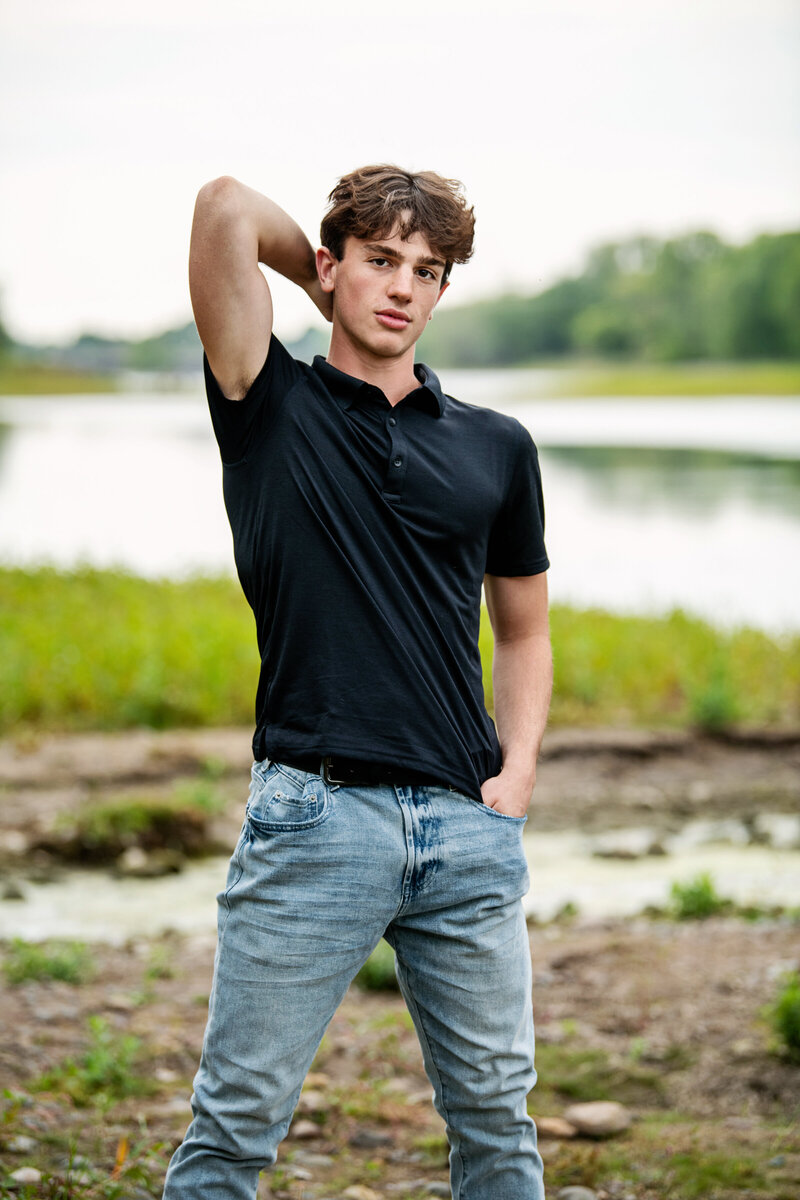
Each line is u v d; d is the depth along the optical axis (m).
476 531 2.87
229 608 15.01
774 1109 4.56
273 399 2.80
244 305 2.77
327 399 2.83
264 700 2.80
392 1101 4.67
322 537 2.72
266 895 2.66
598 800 9.38
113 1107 4.46
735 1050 4.95
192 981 5.93
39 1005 5.40
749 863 8.22
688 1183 4.03
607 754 10.23
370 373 2.91
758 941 6.30
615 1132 4.41
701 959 6.01
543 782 9.67
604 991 5.64
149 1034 5.16
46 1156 4.02
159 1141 4.20
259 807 2.69
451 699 2.79
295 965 2.66
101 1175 3.87
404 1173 4.18
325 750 2.65
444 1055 2.84
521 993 2.85
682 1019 5.29
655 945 6.24
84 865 7.87
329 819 2.65
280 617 2.74
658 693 11.83
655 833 8.83
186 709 10.87
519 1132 2.89
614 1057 4.98
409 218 2.81
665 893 7.59
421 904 2.74
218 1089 2.71
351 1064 4.99
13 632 12.84
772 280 148.50
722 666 11.48
